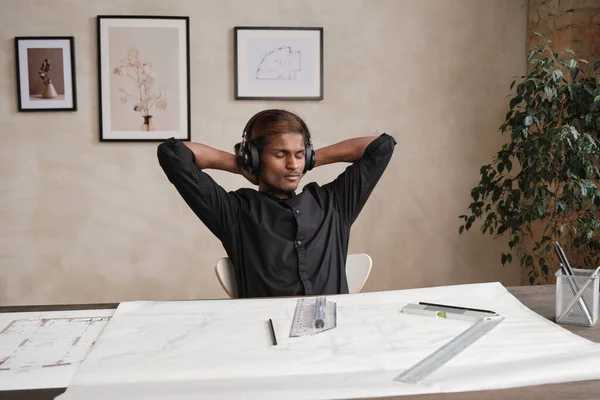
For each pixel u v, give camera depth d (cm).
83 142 354
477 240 375
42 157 353
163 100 354
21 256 357
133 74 352
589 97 286
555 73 288
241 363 104
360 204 195
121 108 353
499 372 97
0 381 98
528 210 300
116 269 361
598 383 95
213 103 357
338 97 362
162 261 363
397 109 365
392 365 102
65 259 358
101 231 359
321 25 358
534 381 95
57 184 355
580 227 298
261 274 176
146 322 127
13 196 354
